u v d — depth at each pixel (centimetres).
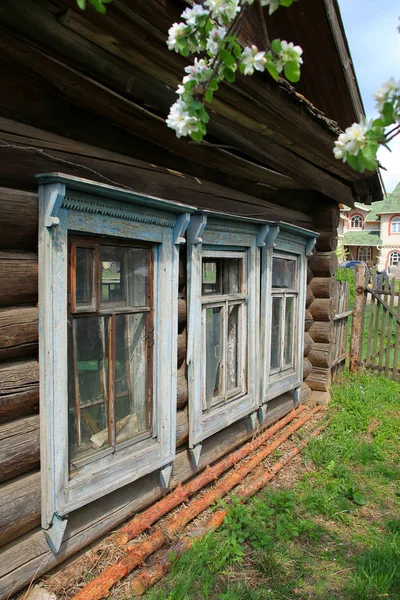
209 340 342
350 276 1370
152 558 253
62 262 214
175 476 312
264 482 346
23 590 215
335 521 314
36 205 211
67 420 221
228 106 282
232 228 348
